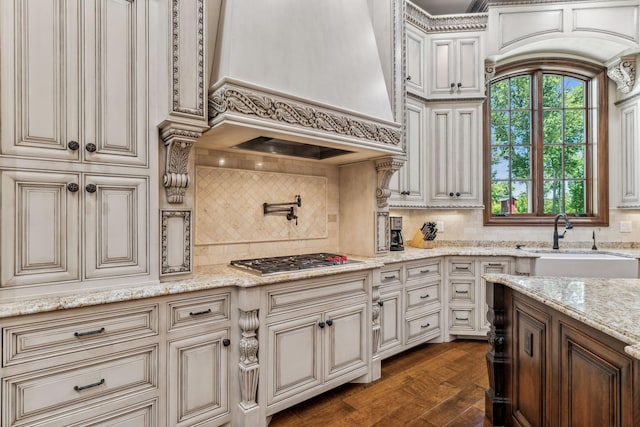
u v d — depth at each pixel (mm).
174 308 1600
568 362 1272
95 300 1368
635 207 3318
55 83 1394
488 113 3635
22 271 1321
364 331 2320
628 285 1587
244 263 2174
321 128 2051
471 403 2090
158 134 1668
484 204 3611
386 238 2848
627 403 979
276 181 2609
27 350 1256
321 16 2150
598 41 3238
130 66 1585
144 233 1612
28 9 1340
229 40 1726
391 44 2693
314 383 2037
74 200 1434
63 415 1325
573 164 3666
